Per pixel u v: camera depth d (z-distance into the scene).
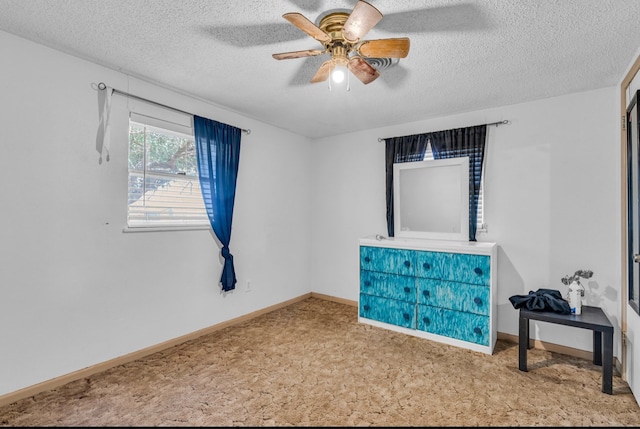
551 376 2.33
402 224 3.59
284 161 4.04
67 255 2.21
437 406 1.97
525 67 2.28
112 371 2.37
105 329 2.39
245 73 2.46
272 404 1.98
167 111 2.78
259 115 3.46
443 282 2.94
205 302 3.09
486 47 2.02
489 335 2.70
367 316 3.40
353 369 2.43
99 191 2.36
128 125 2.52
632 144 2.19
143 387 2.16
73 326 2.23
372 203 3.95
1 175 1.94
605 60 2.16
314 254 4.49
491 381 2.26
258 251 3.69
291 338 3.02
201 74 2.48
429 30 1.84
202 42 2.03
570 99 2.76
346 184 4.18
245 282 3.52
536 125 2.91
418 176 3.48
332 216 4.31
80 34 1.95
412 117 3.48
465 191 3.17
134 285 2.56
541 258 2.87
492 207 3.12
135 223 2.63
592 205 2.66
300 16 1.45
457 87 2.65
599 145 2.64
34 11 1.73
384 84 2.61
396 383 2.23
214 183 3.09
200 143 2.98
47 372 2.11
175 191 2.90
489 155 3.14
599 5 1.60
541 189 2.88
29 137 2.04
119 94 2.47
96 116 2.35
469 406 1.97
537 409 1.94
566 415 1.88
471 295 2.79
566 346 2.73
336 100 2.99
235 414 1.88
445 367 2.47
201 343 2.89
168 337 2.79
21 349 2.01
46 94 2.11
